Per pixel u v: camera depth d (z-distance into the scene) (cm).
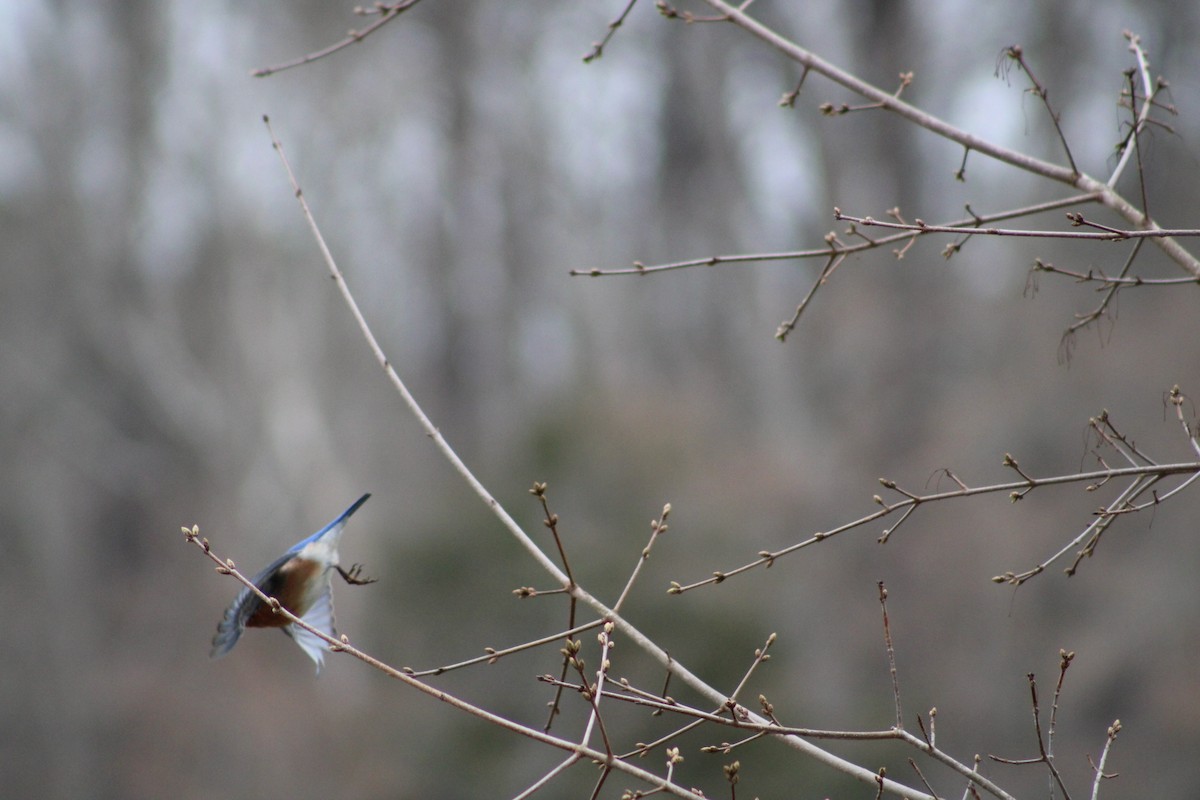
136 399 3166
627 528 1662
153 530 3086
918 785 1622
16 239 3156
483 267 3469
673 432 1809
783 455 2356
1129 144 506
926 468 2225
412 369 3391
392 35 3338
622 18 528
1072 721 1892
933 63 2973
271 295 3117
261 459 3003
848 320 2631
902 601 2097
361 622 2216
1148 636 1889
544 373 3366
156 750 2531
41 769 2631
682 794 405
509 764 1570
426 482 2927
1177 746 1814
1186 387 2016
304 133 3212
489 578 1680
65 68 3256
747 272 3162
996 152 503
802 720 1515
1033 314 2269
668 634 1531
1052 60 2539
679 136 3375
